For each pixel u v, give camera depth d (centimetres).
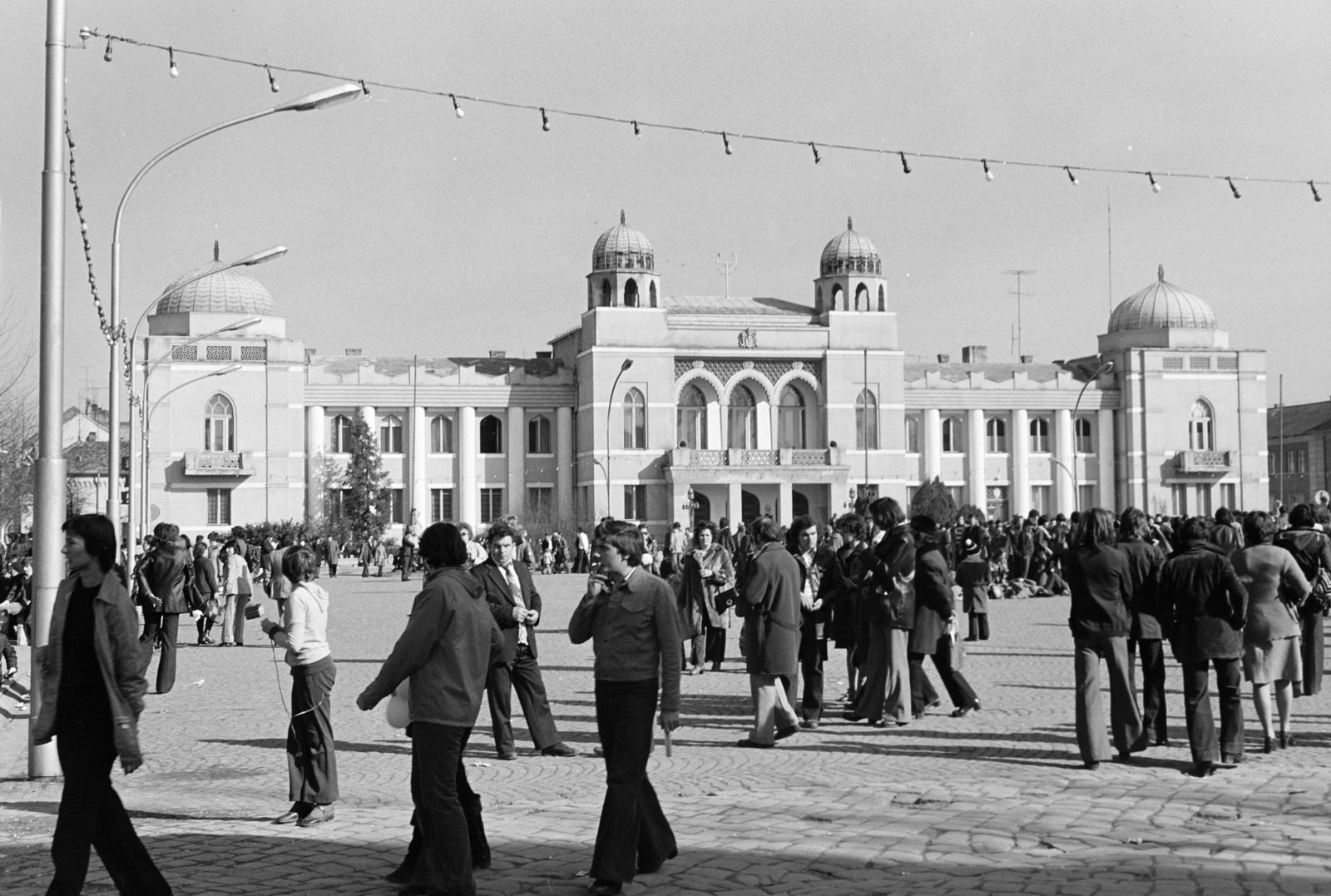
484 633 963
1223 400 10338
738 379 9425
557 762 1571
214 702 2178
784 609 1647
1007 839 1086
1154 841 1070
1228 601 1404
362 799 1362
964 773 1438
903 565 1784
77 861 893
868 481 9450
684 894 941
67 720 905
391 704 955
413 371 9500
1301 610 1919
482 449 9712
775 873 991
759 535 1670
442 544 970
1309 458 12000
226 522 8969
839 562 1892
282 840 1138
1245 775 1391
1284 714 1575
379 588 6119
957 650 1872
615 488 9169
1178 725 1752
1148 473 10206
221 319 9088
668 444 9244
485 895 949
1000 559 4656
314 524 8631
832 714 1914
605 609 1002
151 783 1462
